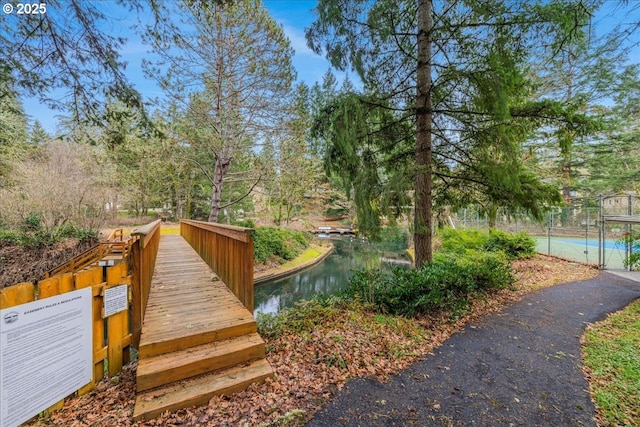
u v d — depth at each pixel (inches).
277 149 382.6
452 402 88.7
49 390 75.5
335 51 188.4
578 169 561.0
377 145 211.2
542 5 141.7
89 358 87.2
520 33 155.0
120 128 187.6
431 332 139.9
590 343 131.6
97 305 91.3
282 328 129.5
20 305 69.1
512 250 353.7
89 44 144.2
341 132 174.2
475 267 204.2
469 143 196.4
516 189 171.2
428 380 100.4
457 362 113.7
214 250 200.2
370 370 104.5
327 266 557.3
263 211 879.7
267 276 430.3
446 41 180.2
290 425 76.0
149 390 83.1
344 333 128.3
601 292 216.7
